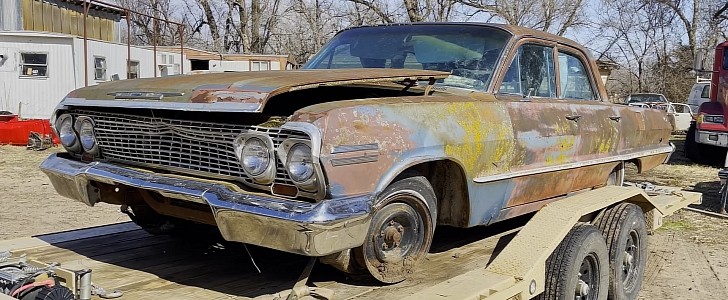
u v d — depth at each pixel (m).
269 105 3.22
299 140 2.88
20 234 7.37
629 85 39.28
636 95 28.00
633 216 4.84
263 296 3.20
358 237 3.00
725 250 7.29
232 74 3.53
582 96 5.22
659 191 6.40
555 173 4.48
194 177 3.24
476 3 25.52
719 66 13.84
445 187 3.78
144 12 42.34
